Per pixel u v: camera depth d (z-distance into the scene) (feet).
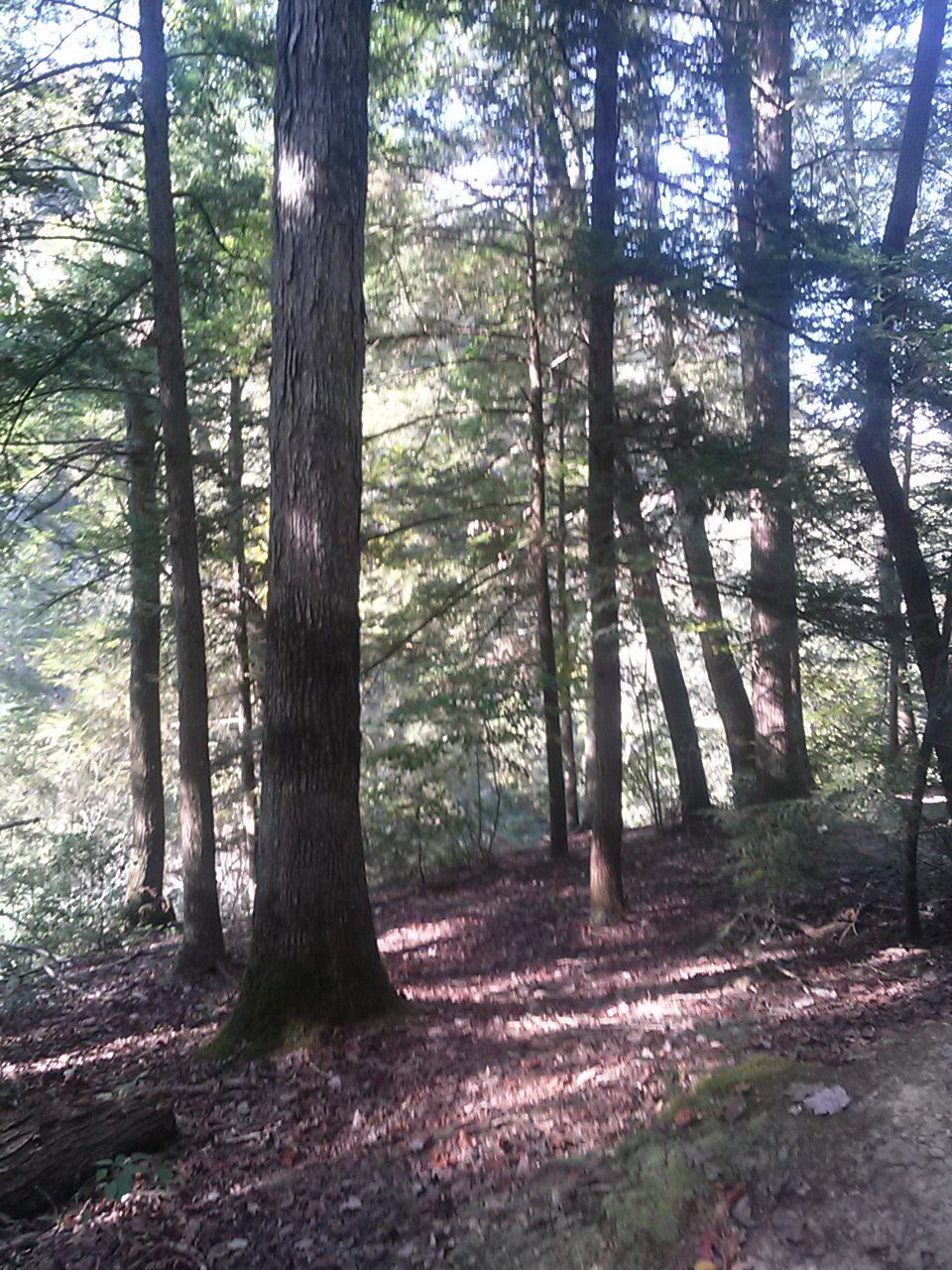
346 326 22.13
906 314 23.15
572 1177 13.14
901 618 26.58
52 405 39.99
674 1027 19.81
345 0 22.38
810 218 28.04
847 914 26.02
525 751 45.85
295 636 21.71
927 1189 10.87
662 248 28.25
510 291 38.40
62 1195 14.67
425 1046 20.31
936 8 25.36
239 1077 19.54
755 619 35.12
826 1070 14.35
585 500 32.50
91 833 48.93
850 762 23.22
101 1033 26.20
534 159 35.45
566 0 27.81
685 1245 11.00
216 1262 12.60
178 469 30.71
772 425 30.55
